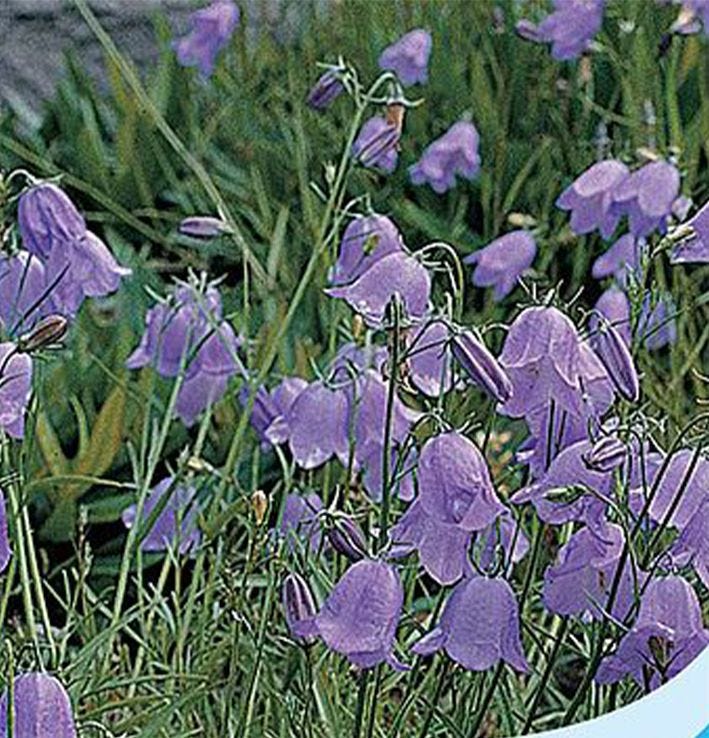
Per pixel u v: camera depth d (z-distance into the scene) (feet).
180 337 3.06
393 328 2.40
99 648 2.72
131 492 3.29
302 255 4.17
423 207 4.49
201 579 3.00
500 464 3.00
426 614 3.04
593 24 4.16
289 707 2.62
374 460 2.66
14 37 5.56
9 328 2.71
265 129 4.75
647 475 2.48
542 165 4.33
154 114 3.35
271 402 3.00
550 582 2.44
